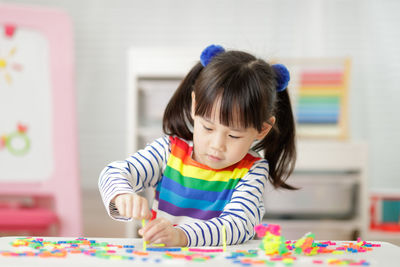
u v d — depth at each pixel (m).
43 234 2.12
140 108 2.35
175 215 0.95
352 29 3.17
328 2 3.18
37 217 1.93
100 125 3.33
